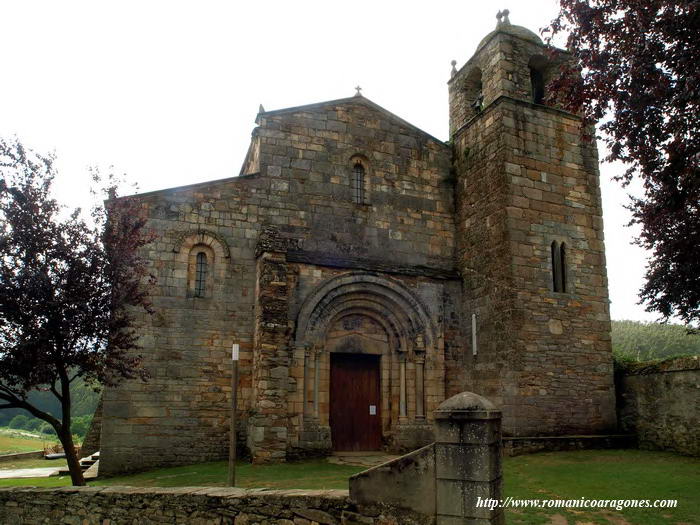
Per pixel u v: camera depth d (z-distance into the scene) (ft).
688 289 43.98
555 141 62.13
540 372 55.47
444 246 65.98
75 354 39.81
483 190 62.23
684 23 30.04
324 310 57.57
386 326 61.11
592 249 61.36
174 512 29.04
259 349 52.42
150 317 53.98
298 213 60.70
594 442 54.54
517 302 56.13
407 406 59.31
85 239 41.09
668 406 53.21
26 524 34.04
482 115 63.82
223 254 57.31
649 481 39.40
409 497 23.11
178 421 53.06
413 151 67.26
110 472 50.44
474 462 21.98
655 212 37.50
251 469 46.93
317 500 25.14
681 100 30.04
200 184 57.98
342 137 64.23
